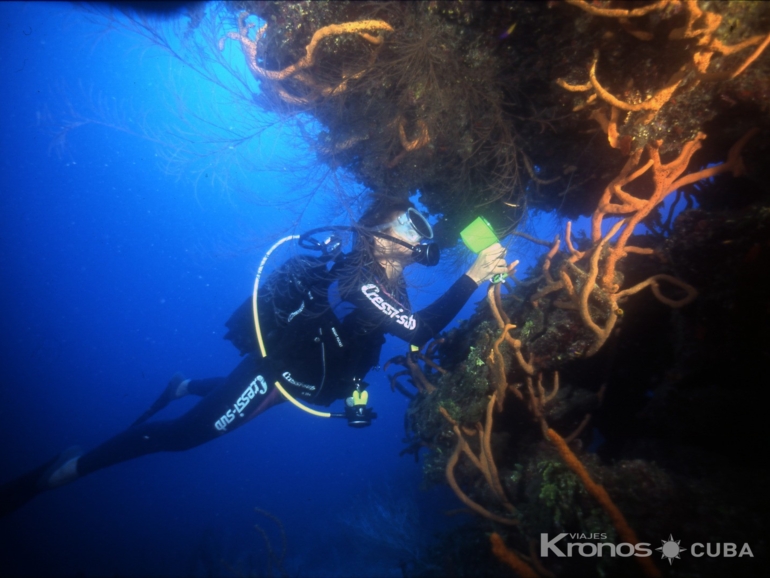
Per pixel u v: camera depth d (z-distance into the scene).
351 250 3.24
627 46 1.83
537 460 2.32
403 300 3.20
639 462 1.85
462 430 2.65
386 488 9.09
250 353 3.66
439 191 3.43
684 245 2.02
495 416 2.78
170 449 4.05
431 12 2.14
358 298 3.01
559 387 2.64
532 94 2.40
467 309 13.46
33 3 2.53
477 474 2.59
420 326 2.92
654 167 2.06
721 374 2.04
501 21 2.03
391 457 14.44
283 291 3.25
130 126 3.24
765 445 1.98
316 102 2.84
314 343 3.21
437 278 3.93
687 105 1.94
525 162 2.88
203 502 14.31
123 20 2.63
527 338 2.55
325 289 3.20
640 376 2.67
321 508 11.04
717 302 1.89
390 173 3.23
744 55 1.75
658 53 1.79
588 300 2.25
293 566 8.01
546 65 2.12
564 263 2.41
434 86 2.49
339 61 2.50
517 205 3.19
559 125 2.47
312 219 3.53
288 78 2.63
